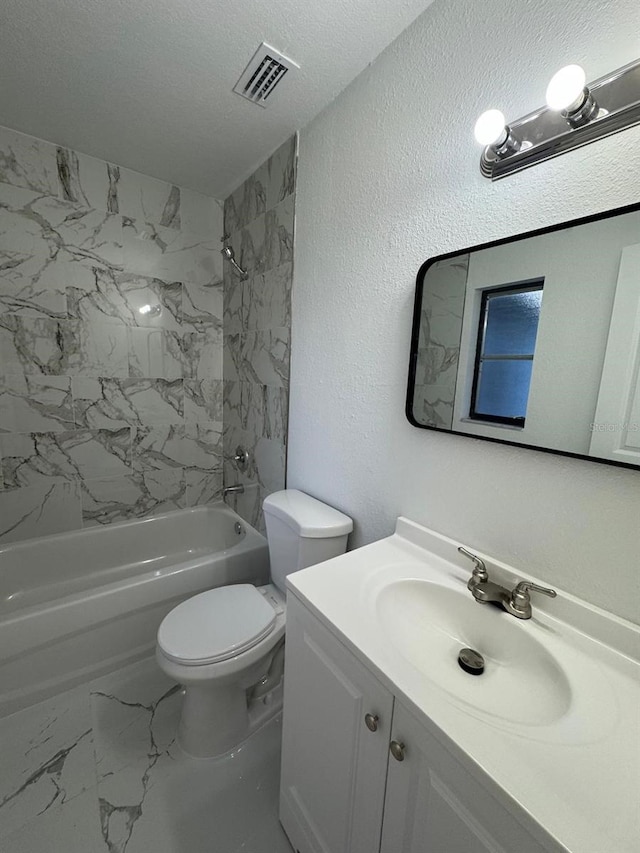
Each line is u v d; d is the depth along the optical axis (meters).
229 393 2.38
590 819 0.47
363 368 1.34
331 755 0.86
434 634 0.94
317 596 0.91
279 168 1.72
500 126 0.79
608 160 0.72
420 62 1.06
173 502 2.39
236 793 1.19
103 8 1.06
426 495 1.14
